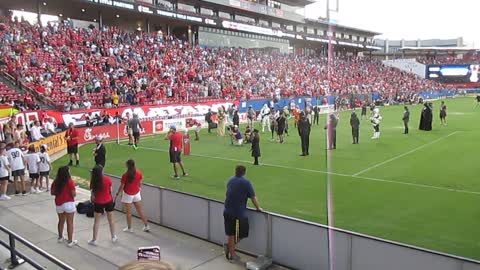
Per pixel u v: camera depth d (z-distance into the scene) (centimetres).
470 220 1059
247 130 2436
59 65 2942
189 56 4278
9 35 2831
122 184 978
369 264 711
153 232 999
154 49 3978
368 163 1811
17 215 1116
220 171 1669
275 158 1944
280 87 4803
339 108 5097
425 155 1997
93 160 1914
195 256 862
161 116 2981
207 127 3256
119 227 1031
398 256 679
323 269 768
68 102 2633
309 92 4984
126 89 3089
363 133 2844
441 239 937
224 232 912
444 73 8319
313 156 1989
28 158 1330
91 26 3872
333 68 6594
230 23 5241
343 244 739
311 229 777
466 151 2088
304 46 7519
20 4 3803
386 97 5931
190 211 975
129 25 4738
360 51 9269
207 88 3756
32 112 2203
